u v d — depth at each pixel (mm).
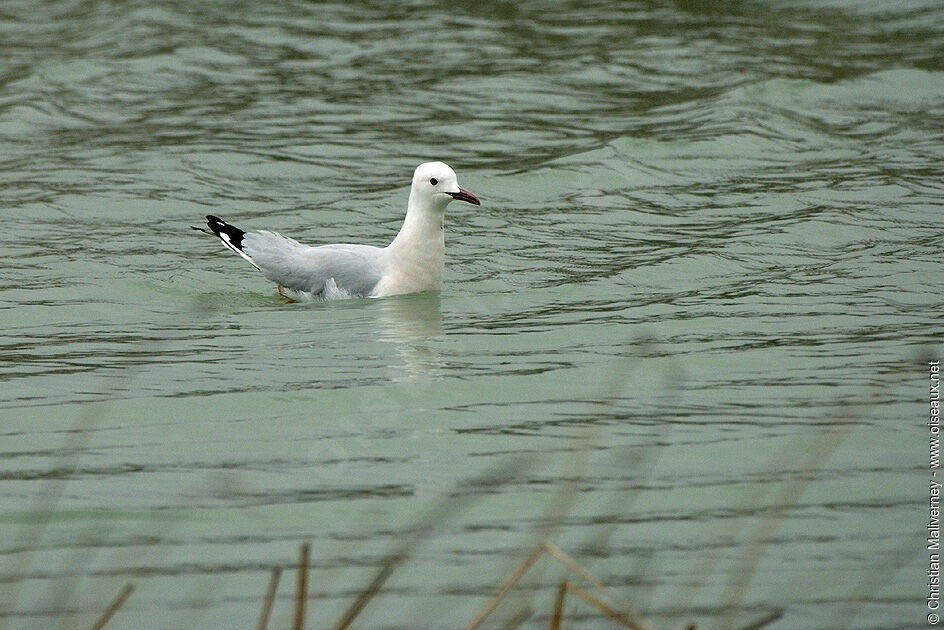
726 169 20656
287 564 9023
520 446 11031
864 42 27625
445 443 11125
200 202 19125
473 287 15805
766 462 10656
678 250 17125
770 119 22812
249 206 18953
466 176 20312
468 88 24734
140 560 9047
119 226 18141
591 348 13547
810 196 19219
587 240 17688
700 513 9773
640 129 22375
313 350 13500
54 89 24547
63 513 9742
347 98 24203
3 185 19609
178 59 26391
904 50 26922
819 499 9977
